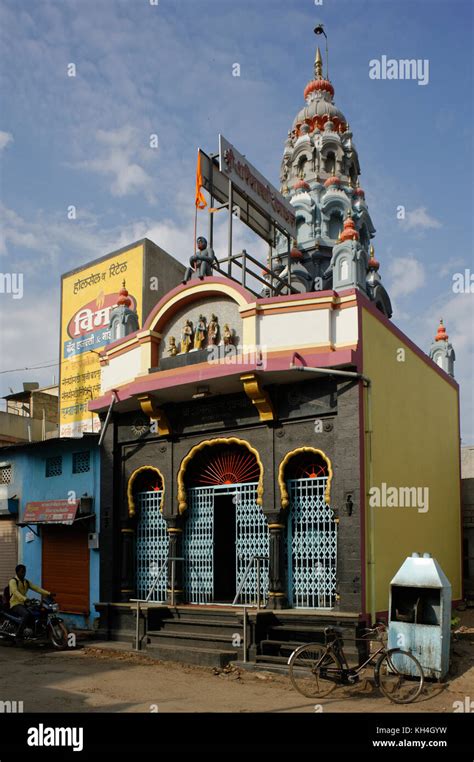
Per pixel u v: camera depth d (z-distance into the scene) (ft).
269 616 36.68
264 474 39.83
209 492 43.45
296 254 66.18
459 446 57.11
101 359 50.03
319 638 35.19
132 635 42.32
